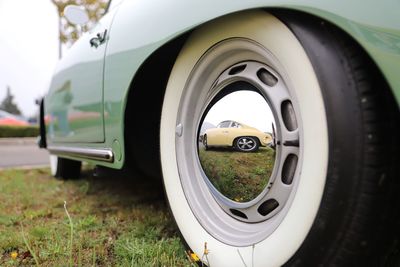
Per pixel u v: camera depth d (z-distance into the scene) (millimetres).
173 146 1535
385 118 889
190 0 1273
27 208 2502
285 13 1072
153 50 1422
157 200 2592
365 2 861
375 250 927
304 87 997
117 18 1843
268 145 1172
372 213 877
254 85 1241
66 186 3367
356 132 884
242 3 1078
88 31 2418
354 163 881
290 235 1031
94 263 1364
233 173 1306
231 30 1249
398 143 899
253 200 1231
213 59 1369
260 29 1142
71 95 2443
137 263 1408
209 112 1407
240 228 1286
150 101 1718
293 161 1098
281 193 1131
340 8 882
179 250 1498
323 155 938
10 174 4316
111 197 2758
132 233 1775
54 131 3010
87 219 2037
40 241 1723
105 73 1822
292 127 1099
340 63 927
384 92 897
